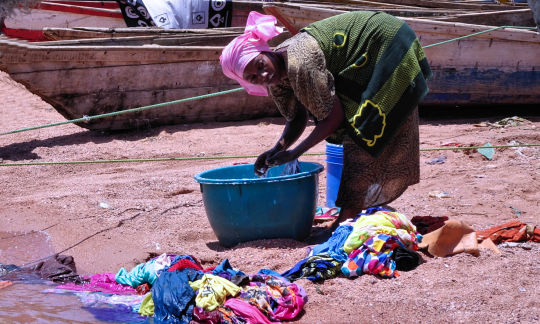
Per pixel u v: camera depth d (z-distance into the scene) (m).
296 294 3.99
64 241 5.58
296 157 4.69
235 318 3.82
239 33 12.08
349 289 4.21
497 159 7.79
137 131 10.13
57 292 4.48
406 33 4.66
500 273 4.31
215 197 5.00
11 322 3.98
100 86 9.66
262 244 5.01
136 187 7.11
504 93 10.84
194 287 3.99
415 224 5.21
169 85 10.09
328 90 4.49
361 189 4.99
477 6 16.81
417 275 4.35
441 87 10.61
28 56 9.12
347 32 4.59
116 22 15.27
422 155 8.06
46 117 11.77
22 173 8.00
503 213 5.73
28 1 7.53
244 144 9.15
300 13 9.91
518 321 3.69
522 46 10.63
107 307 4.20
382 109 4.61
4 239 5.68
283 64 4.53
